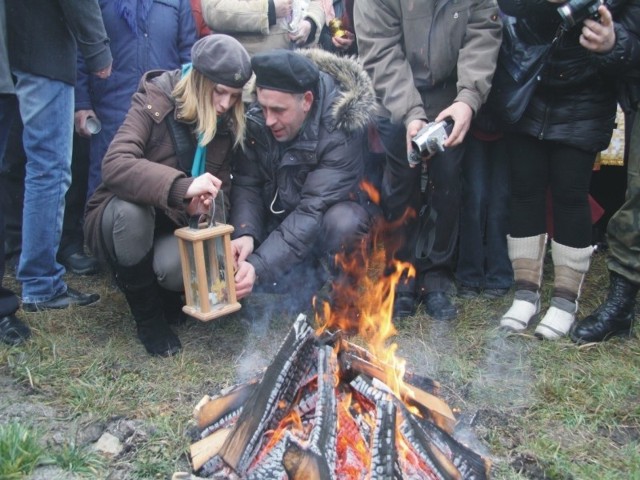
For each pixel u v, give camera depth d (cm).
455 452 209
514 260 348
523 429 266
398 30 331
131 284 306
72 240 421
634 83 303
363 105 320
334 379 203
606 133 318
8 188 412
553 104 314
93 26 331
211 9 394
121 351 322
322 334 219
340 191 327
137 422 266
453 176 339
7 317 326
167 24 390
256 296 376
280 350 212
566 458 248
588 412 277
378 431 190
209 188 282
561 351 321
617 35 286
